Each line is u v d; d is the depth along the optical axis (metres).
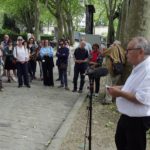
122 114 5.00
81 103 12.43
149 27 11.29
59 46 16.14
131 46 4.77
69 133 8.77
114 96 4.87
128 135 4.93
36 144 8.11
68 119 10.15
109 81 11.89
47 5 45.50
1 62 15.69
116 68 11.55
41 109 11.52
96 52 14.55
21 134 8.75
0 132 8.80
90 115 6.25
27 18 56.94
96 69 5.94
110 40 33.53
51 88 15.86
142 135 4.88
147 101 4.72
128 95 4.77
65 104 12.52
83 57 14.86
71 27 49.94
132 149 4.93
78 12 51.19
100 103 12.11
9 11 53.22
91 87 6.05
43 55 16.38
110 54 11.69
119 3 34.31
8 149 7.69
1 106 11.67
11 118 10.20
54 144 7.97
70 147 7.78
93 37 20.88
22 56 15.45
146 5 11.19
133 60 4.78
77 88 16.08
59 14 42.84
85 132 8.20
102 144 8.02
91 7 22.59
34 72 18.22
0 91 14.42
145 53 4.73
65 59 15.92
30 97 13.43
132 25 11.48
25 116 10.50
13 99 12.90
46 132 9.04
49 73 16.39
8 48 16.66
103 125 9.46
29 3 51.16
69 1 48.78
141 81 4.73
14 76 17.22
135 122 4.86
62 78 16.03
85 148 7.71
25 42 16.33
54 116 10.71
